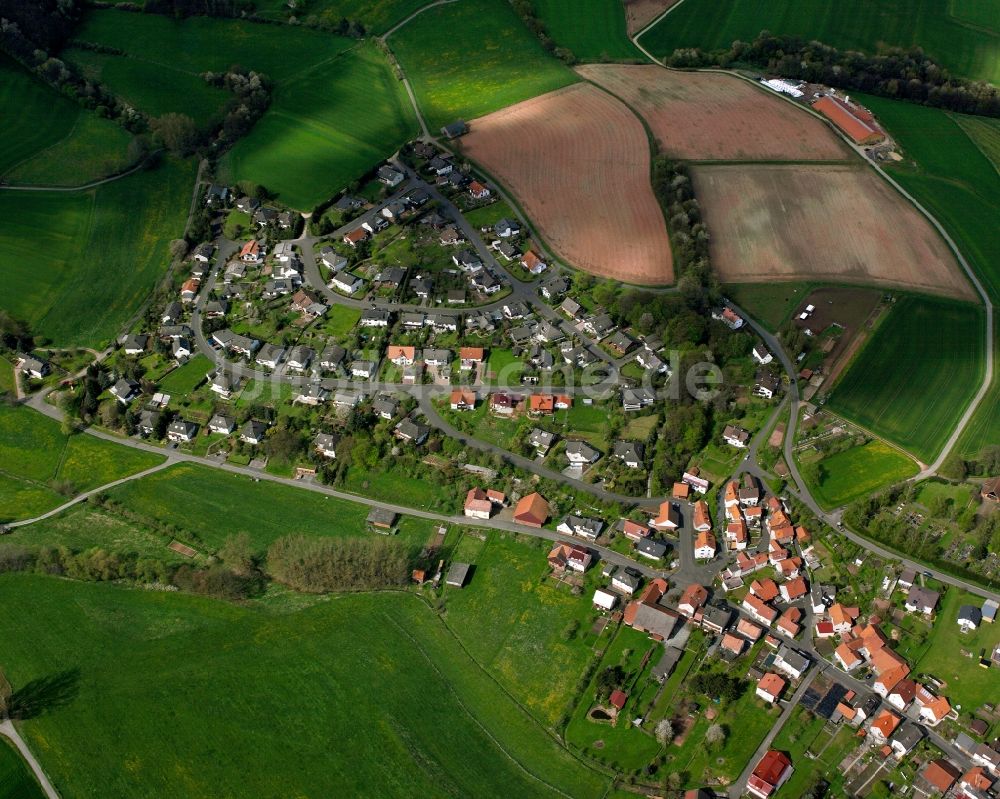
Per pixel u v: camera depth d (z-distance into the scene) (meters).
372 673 182.00
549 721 173.88
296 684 180.12
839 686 176.12
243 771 166.62
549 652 184.75
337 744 170.50
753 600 189.50
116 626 191.50
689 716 172.88
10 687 179.88
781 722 171.62
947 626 184.38
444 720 174.38
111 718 175.25
